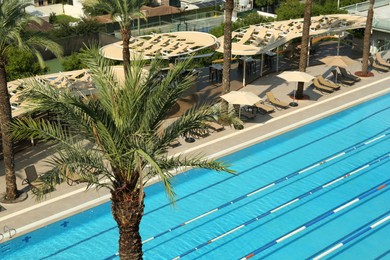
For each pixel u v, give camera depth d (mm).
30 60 33156
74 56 36812
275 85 31812
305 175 21797
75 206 19016
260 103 27891
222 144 23984
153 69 12812
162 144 12539
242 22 41469
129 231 12625
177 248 17156
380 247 17156
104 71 12844
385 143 24734
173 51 28047
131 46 29250
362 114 27828
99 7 24500
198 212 19125
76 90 24594
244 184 21031
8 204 19062
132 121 12055
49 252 16953
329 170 22219
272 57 34938
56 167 11914
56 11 62750
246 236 17734
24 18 18109
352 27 34875
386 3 44969
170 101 12289
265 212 19125
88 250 17078
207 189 20594
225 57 25172
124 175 12125
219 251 17000
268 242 17422
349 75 32469
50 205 19062
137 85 12273
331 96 29969
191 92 30016
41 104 11602
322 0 50781
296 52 37281
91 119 11898
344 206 19484
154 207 19422
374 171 22109
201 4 65188
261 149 23844
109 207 19156
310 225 18328
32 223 18062
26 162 22312
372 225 18328
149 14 55594
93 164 12297
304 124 26359
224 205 19562
